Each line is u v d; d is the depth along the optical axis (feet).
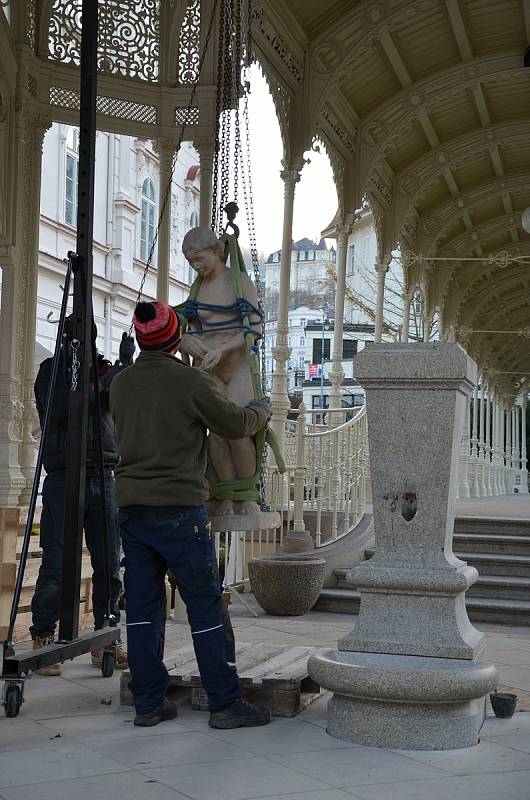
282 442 33.71
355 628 13.14
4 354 25.50
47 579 17.13
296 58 36.63
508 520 32.35
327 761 11.41
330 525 32.04
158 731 12.77
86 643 15.19
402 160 51.55
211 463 14.39
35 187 26.84
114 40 28.09
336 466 30.83
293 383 153.89
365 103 43.29
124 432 13.05
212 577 12.96
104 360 18.57
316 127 37.22
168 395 12.85
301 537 29.32
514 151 54.70
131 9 28.25
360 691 12.12
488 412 87.92
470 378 13.39
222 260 15.34
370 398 13.44
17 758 11.34
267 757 11.53
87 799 9.76
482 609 26.89
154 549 12.94
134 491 12.77
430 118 47.93
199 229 14.82
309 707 14.48
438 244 65.46
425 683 11.91
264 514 14.58
